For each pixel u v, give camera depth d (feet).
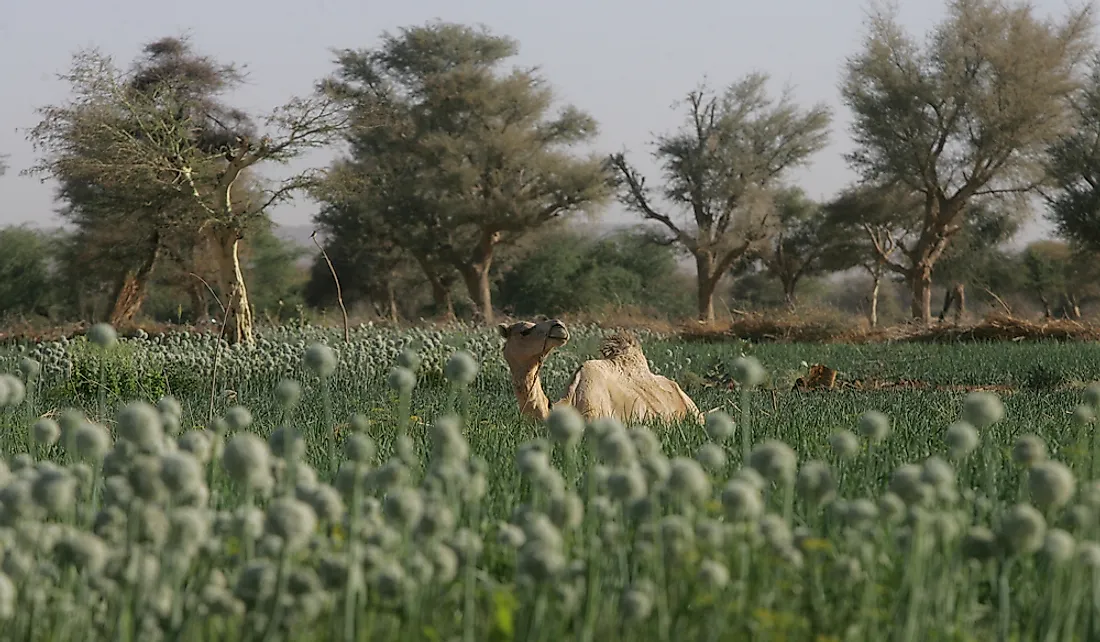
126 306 505.25
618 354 110.42
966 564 38.50
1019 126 591.78
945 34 607.37
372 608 34.96
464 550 37.76
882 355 253.03
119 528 36.68
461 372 49.47
